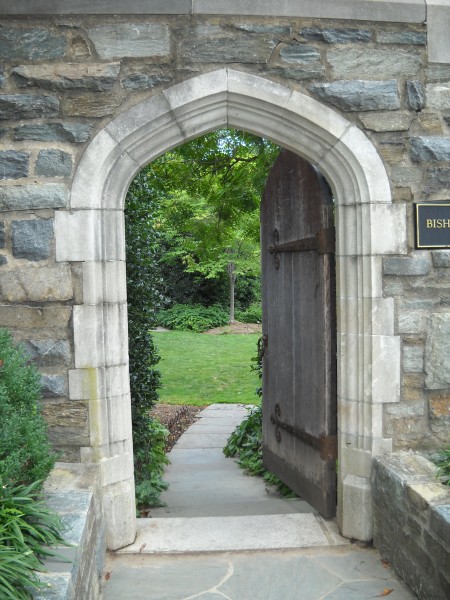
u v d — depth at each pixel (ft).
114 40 9.28
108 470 9.78
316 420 11.34
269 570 9.39
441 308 9.98
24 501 7.08
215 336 48.42
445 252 9.87
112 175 9.55
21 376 7.85
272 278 13.52
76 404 9.59
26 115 9.29
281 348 13.09
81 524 7.13
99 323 9.58
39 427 7.97
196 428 20.62
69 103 9.29
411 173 9.78
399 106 9.70
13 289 9.42
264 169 18.33
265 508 12.80
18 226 9.36
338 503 10.69
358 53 9.59
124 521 9.97
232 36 9.39
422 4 9.64
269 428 14.07
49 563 6.29
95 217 9.43
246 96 9.45
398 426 10.05
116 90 9.32
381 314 9.87
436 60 9.74
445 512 7.61
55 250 9.40
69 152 9.34
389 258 9.82
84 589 7.04
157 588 8.91
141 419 14.88
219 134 19.02
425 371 9.97
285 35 9.46
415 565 8.45
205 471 16.16
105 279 9.66
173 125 9.56
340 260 10.21
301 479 12.22
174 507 13.14
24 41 9.23
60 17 9.24
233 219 21.72
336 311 10.68
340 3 9.46
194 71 9.38
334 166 9.95
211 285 61.36
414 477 8.94
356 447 10.23
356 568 9.42
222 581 9.09
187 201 25.36
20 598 5.45
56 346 9.50
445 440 10.13
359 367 10.08
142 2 9.18
